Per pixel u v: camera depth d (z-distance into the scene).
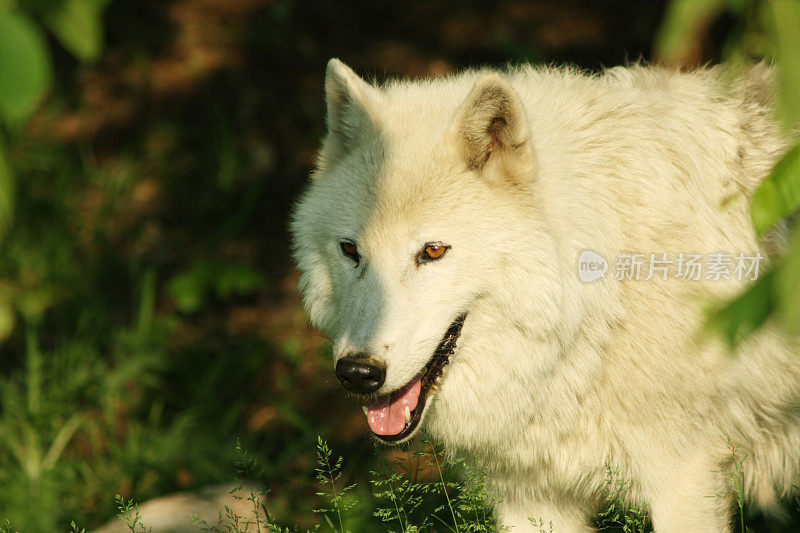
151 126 14.01
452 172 5.55
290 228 6.38
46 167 12.97
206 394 9.88
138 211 12.89
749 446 6.24
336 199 5.86
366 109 5.95
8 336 10.62
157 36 15.41
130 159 13.49
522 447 5.98
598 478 6.11
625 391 5.76
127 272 11.97
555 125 5.84
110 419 9.20
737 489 5.88
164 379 10.34
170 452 8.85
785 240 5.88
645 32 13.01
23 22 2.20
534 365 5.59
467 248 5.45
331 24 15.09
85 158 13.41
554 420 5.81
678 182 5.81
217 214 12.94
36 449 8.59
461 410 5.94
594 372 5.68
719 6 2.75
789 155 3.01
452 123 5.54
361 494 7.62
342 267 5.82
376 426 5.75
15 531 7.55
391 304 5.44
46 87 2.24
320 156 6.29
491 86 5.30
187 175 13.44
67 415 9.13
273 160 13.45
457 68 13.42
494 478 6.46
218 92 14.34
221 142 13.66
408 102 6.12
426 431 6.57
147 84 14.65
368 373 5.31
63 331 10.66
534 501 6.49
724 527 6.14
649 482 5.99
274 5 15.44
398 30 14.82
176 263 12.15
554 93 6.07
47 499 8.09
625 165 5.79
